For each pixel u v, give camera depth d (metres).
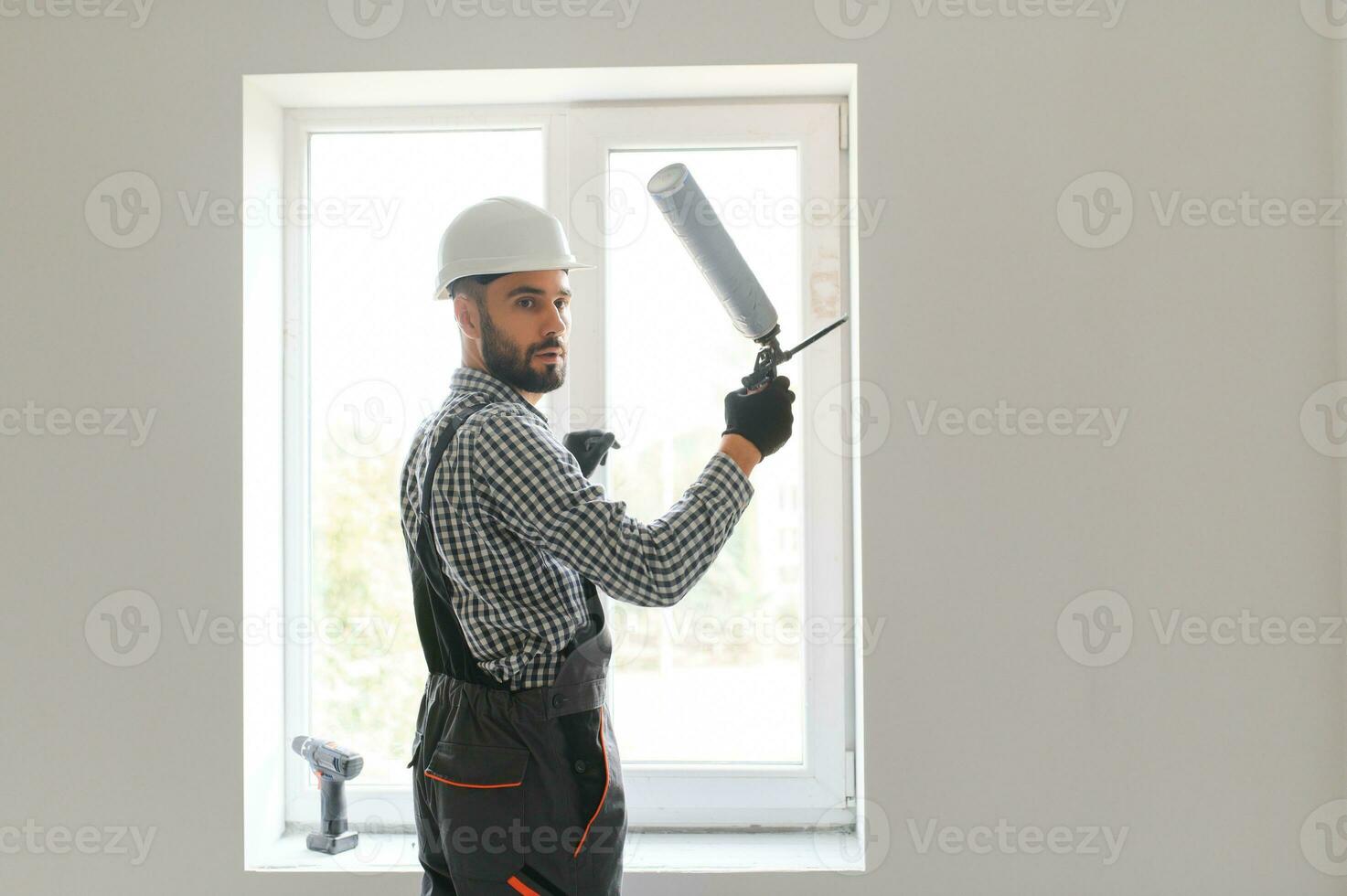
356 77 1.67
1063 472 1.61
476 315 1.32
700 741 1.79
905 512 1.61
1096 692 1.60
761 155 1.79
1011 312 1.61
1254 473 1.60
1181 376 1.61
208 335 1.65
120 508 1.65
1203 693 1.60
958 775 1.60
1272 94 1.61
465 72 1.65
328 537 1.81
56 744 1.64
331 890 1.62
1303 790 1.59
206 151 1.66
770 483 1.79
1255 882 1.59
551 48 1.64
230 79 1.65
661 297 1.79
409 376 1.81
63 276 1.66
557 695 1.24
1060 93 1.61
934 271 1.61
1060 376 1.60
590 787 1.25
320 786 1.70
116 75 1.66
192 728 1.64
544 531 1.17
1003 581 1.60
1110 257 1.61
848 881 1.61
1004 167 1.61
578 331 1.77
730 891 1.61
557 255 1.34
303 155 1.80
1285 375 1.60
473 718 1.23
